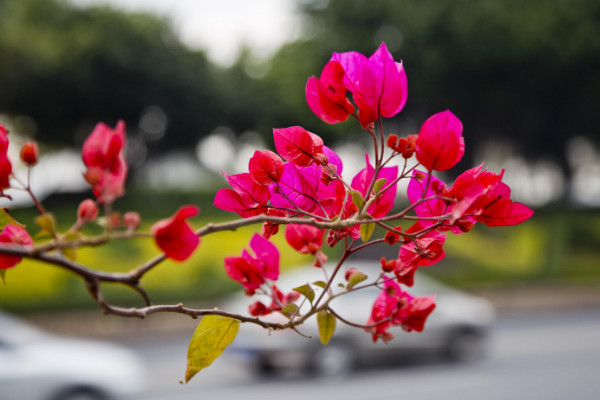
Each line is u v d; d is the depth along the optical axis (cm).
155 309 65
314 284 101
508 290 1580
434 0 2319
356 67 100
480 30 2238
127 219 64
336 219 91
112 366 601
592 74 2358
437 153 90
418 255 104
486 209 96
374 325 106
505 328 1248
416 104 2541
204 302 1251
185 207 65
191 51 3109
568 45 2233
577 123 2656
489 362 906
